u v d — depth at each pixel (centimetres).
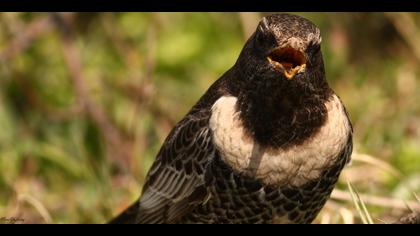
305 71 890
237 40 1385
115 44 1388
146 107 1285
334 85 1377
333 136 915
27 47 1357
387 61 1409
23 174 1235
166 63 1363
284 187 920
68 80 1363
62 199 1162
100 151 1285
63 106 1337
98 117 1294
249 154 911
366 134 1237
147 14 1391
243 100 916
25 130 1305
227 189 932
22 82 1343
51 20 1348
